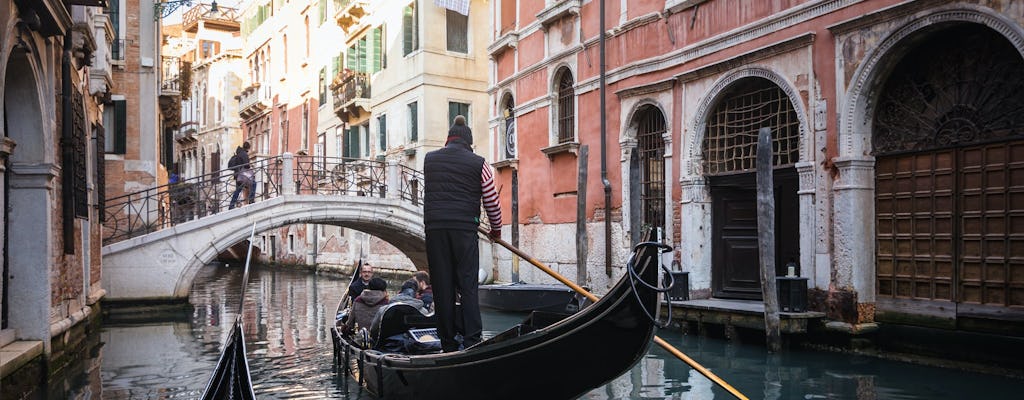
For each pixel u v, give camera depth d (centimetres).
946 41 824
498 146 1769
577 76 1445
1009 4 725
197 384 766
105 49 1252
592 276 1394
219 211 1727
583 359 480
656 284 442
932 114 839
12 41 650
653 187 1279
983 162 783
